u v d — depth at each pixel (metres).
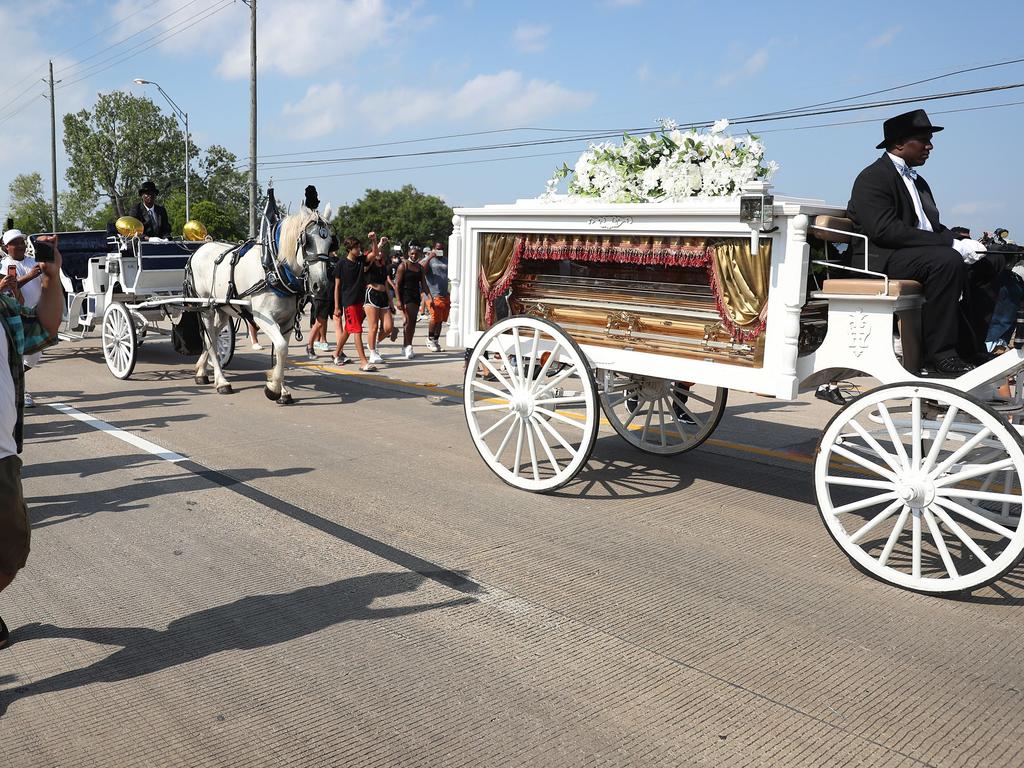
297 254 9.36
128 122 93.31
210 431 8.12
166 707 3.29
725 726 3.21
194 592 4.37
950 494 4.30
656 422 8.89
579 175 6.32
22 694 3.38
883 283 4.53
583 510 5.87
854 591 4.53
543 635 3.94
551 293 6.26
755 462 7.28
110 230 12.80
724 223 5.02
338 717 3.22
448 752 3.01
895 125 5.04
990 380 4.49
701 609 4.26
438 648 3.80
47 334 3.64
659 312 5.59
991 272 4.98
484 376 11.56
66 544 5.03
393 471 6.78
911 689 3.50
